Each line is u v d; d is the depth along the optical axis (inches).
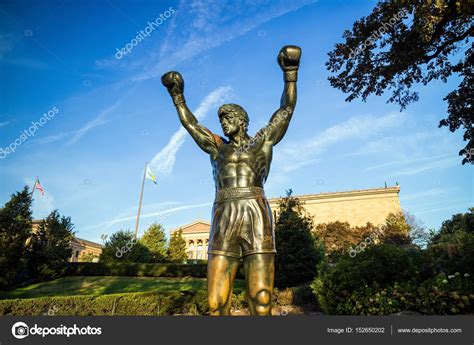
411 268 359.9
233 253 138.4
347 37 468.4
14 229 765.3
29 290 751.1
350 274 369.7
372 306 326.0
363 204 1587.1
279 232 604.4
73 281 871.1
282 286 573.3
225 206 143.4
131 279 904.9
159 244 1278.3
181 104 168.9
